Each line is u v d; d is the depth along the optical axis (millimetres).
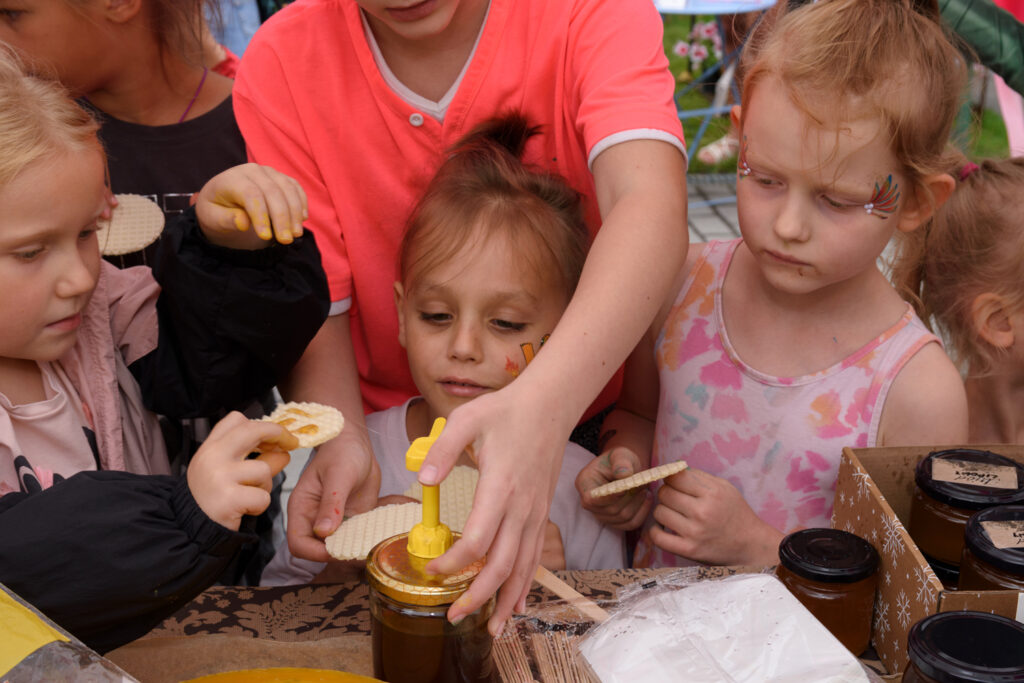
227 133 1880
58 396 1213
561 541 1431
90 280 1068
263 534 1843
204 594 1103
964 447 1140
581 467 1613
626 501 1473
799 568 986
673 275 1106
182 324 1291
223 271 1250
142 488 903
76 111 1066
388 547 837
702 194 4434
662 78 1304
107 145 1815
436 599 771
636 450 1651
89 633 882
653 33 1348
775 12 1374
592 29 1362
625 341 1014
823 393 1425
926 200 1295
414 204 1529
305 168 1540
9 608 688
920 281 1738
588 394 956
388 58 1470
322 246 1562
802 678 832
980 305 1625
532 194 1440
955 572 1034
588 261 1089
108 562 843
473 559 776
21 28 1558
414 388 1732
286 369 1394
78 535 839
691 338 1544
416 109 1474
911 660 779
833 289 1409
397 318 1632
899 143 1189
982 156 1755
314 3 1502
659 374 1604
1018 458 1164
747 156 1272
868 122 1170
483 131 1483
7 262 999
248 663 933
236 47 2975
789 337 1453
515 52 1439
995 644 767
